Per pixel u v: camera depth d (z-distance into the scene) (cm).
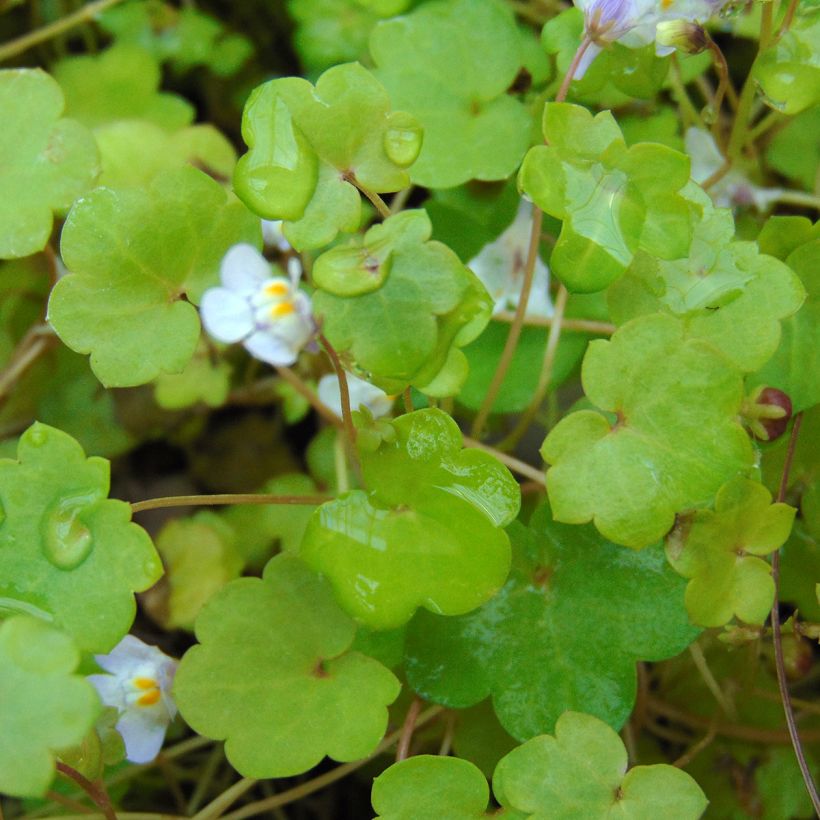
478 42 26
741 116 26
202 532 28
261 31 32
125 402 29
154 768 28
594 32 24
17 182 25
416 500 23
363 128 24
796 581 26
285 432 30
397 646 24
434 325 23
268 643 23
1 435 29
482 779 23
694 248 24
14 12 31
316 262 23
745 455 23
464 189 27
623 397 23
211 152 28
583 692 24
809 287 25
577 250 23
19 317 29
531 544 24
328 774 26
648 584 24
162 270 24
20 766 22
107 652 23
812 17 25
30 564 23
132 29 30
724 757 26
